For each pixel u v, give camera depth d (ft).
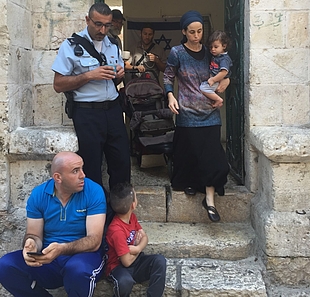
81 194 9.09
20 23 10.85
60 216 9.09
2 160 10.48
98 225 8.99
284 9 11.16
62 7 11.48
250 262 10.75
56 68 10.05
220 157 11.35
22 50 11.03
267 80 11.36
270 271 10.35
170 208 12.08
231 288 9.69
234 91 13.29
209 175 11.27
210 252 10.86
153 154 14.66
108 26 9.95
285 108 11.42
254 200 11.69
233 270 10.38
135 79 14.34
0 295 10.36
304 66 11.29
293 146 9.82
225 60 10.91
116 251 9.24
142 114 13.89
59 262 9.05
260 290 9.65
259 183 11.66
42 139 10.25
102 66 9.92
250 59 11.31
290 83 11.34
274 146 9.87
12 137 10.34
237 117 12.92
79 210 9.07
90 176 10.64
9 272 8.74
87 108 10.42
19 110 10.99
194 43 11.07
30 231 9.18
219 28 20.12
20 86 10.99
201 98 11.25
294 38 11.22
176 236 11.25
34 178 10.80
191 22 10.61
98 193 9.17
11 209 10.82
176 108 10.98
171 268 10.46
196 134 11.34
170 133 13.98
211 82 10.92
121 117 10.98
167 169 15.02
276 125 11.49
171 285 9.83
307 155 9.81
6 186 10.62
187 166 11.85
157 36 20.06
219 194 11.72
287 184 10.29
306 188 10.30
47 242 9.23
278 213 10.34
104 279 9.93
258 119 11.50
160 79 19.94
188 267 10.52
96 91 10.41
